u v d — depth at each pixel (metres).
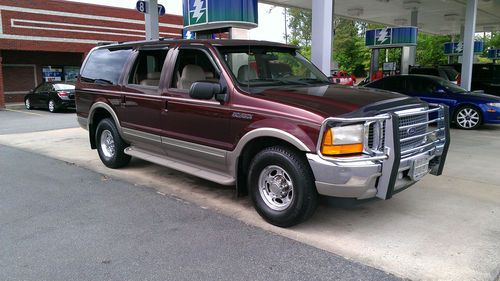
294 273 3.51
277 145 4.39
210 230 4.39
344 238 4.17
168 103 5.45
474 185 5.93
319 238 4.18
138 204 5.21
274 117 4.25
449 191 5.65
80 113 7.42
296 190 4.16
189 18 8.21
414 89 12.00
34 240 4.17
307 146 3.96
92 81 7.07
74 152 8.48
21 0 21.05
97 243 4.09
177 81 5.53
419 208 5.00
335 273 3.50
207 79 5.19
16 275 3.50
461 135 10.27
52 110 18.22
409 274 3.48
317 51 7.38
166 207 5.10
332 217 4.72
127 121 6.29
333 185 3.89
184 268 3.60
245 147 4.60
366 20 27.06
